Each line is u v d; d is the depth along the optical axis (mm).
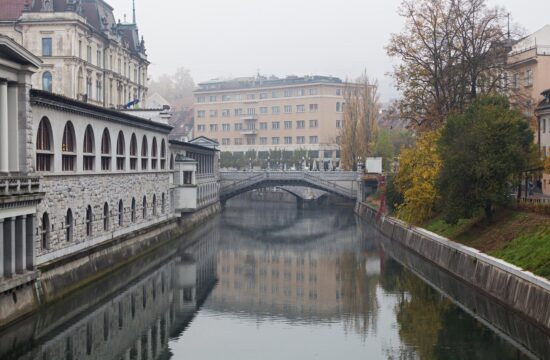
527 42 89875
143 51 119938
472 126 55344
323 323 45500
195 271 64875
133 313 47531
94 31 91875
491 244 51531
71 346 39000
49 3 85125
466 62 71688
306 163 171750
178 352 38781
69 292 48062
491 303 45906
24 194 40125
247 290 56375
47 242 46062
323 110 183625
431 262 63625
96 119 57031
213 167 123688
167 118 87312
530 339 39000
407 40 74875
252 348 39750
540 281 38625
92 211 55750
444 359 36781
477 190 53562
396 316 46781
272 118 192250
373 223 101312
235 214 124125
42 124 46688
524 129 55875
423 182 70750
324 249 79688
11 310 38844
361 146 131250
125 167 66312
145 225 73000
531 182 70062
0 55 39625
